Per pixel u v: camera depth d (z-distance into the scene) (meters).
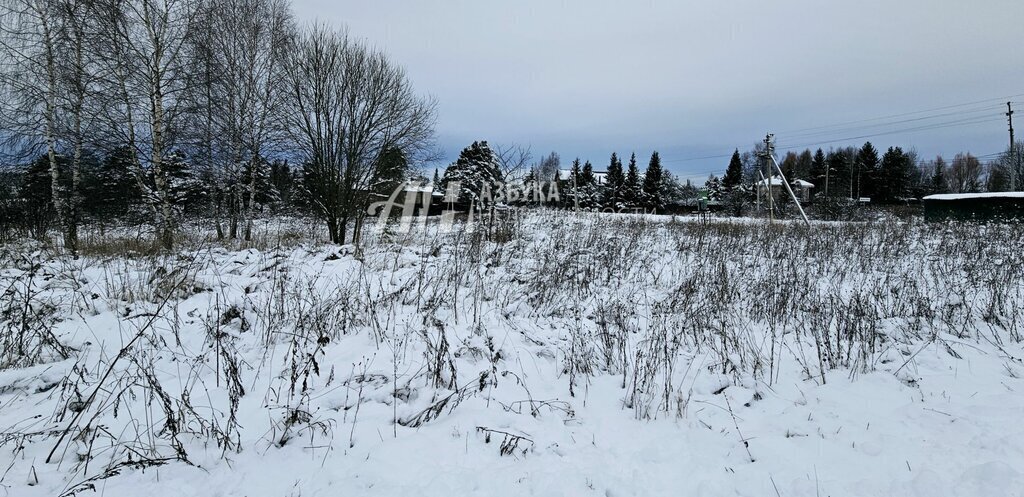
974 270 7.01
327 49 12.02
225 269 6.45
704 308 5.25
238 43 14.32
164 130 11.81
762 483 2.37
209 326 4.14
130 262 6.77
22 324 3.80
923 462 2.53
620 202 42.91
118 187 14.27
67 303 4.70
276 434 2.81
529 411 3.18
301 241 11.54
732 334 4.40
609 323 4.85
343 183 11.88
